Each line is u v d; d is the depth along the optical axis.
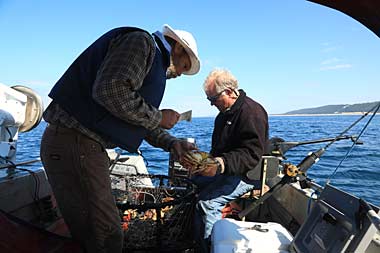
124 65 1.57
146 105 1.69
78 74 1.74
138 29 1.70
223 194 2.73
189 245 2.42
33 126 3.03
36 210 2.72
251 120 2.67
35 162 3.16
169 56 1.86
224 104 2.78
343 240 1.50
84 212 1.79
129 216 2.42
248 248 1.84
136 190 2.96
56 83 1.83
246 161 2.55
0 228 1.64
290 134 24.53
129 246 2.25
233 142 2.79
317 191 2.61
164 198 2.87
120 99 1.57
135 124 1.72
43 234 1.84
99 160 1.77
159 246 2.27
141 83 1.67
